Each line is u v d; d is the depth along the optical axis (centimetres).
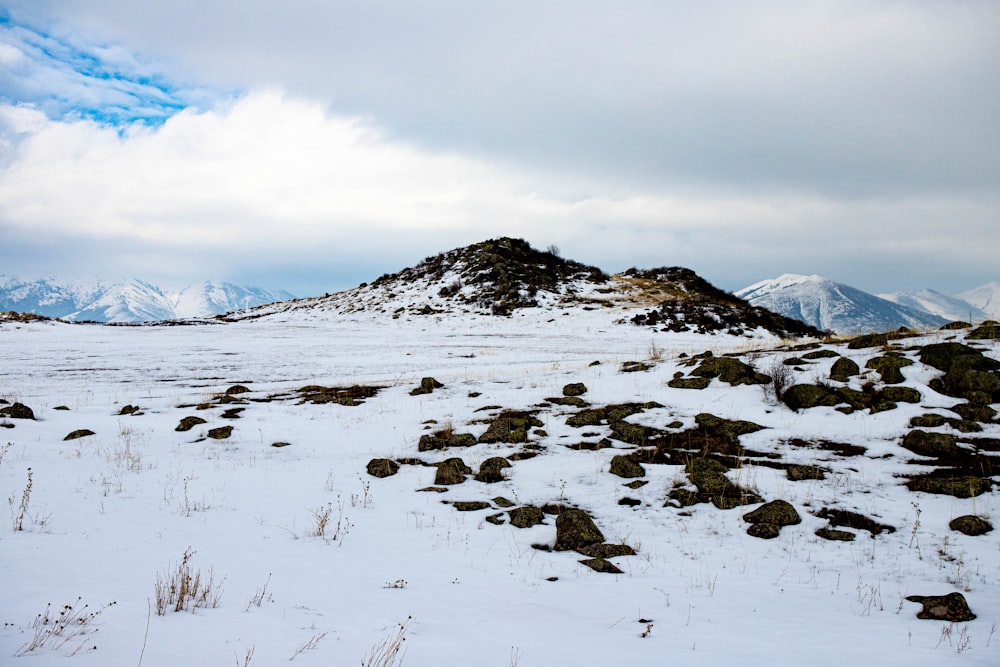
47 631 389
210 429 1428
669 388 1571
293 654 385
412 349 3353
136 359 2950
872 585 651
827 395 1287
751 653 454
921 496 906
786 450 1120
